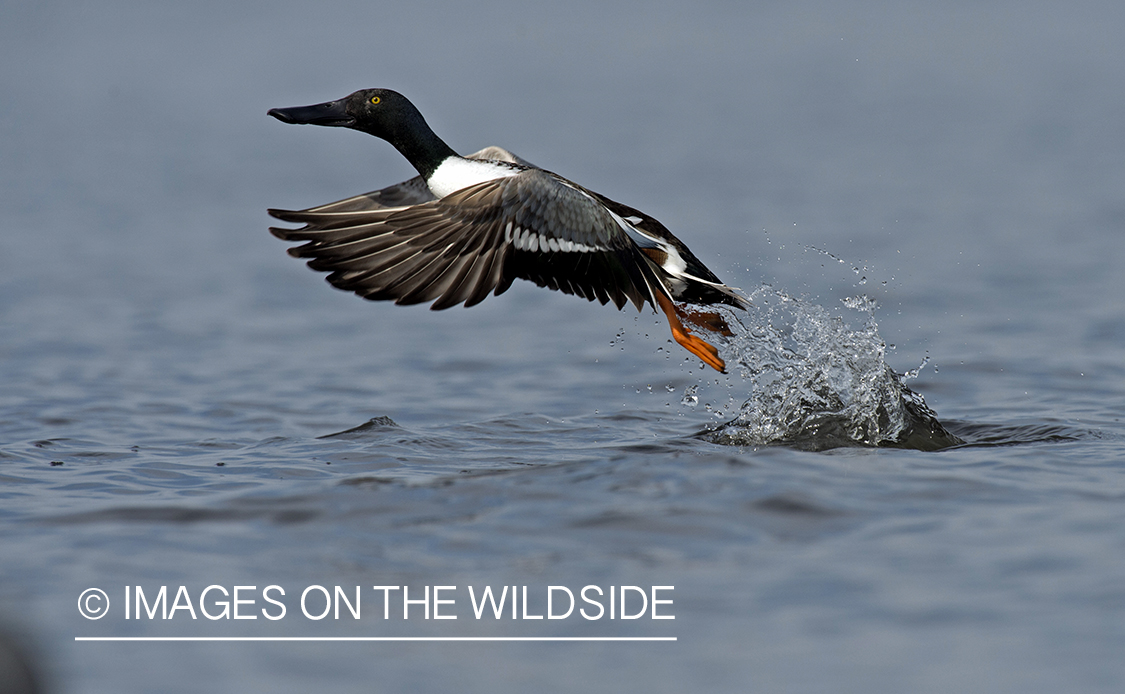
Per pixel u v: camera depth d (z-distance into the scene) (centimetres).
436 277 909
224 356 1655
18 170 3881
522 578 727
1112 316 1777
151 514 862
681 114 5562
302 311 2012
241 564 757
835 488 888
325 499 889
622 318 1930
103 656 635
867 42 9700
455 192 941
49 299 2042
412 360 1636
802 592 704
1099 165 3550
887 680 604
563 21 11869
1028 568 734
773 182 3409
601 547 774
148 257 2478
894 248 2398
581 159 3972
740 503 849
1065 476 939
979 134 4475
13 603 697
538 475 934
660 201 3055
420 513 849
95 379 1487
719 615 676
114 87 7438
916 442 1078
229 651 642
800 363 1179
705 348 997
